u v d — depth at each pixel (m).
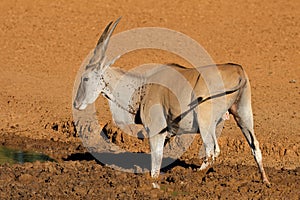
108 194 35.72
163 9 92.19
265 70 72.38
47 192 35.78
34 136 51.88
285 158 46.62
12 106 59.31
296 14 89.69
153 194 36.19
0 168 40.41
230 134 49.34
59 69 73.56
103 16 90.31
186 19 88.94
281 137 49.62
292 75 70.62
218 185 37.75
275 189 37.31
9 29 86.31
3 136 51.69
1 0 94.44
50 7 92.69
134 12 91.31
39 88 65.75
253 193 36.59
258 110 57.75
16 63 75.38
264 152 47.25
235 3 93.12
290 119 55.19
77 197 35.12
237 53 78.31
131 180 38.59
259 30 85.19
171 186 37.50
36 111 57.91
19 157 46.31
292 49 79.31
